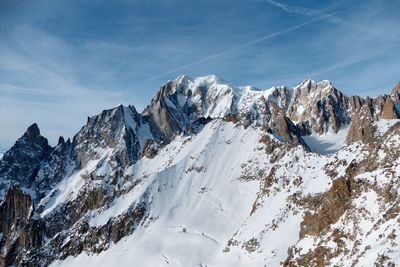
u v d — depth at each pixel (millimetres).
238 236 187500
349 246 109438
